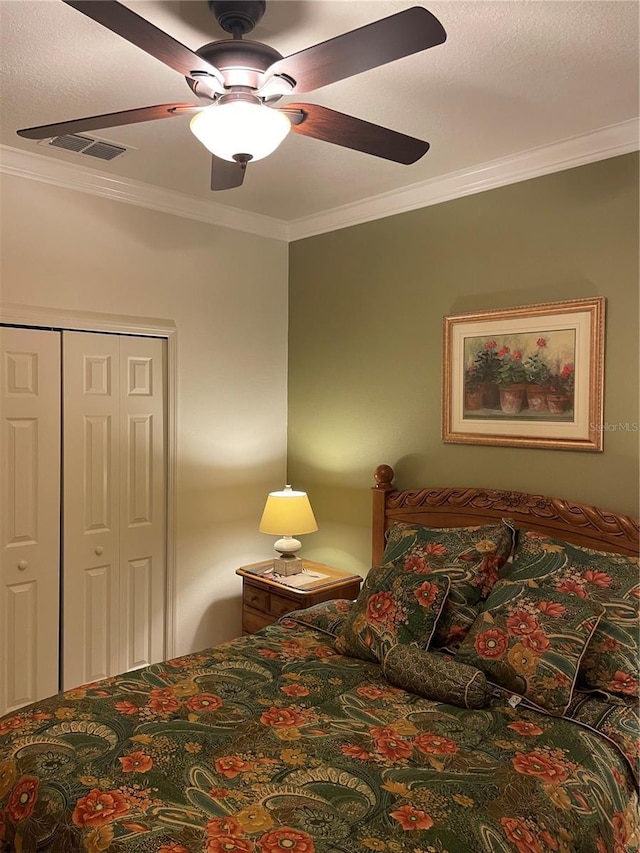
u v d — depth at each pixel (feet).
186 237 11.70
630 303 8.57
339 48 4.74
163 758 5.74
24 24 6.14
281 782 5.39
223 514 12.47
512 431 9.80
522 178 9.62
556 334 9.26
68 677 10.50
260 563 12.76
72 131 6.04
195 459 11.99
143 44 4.81
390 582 8.37
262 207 12.09
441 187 10.53
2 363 9.63
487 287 10.12
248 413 12.83
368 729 6.33
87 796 5.18
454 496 10.25
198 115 5.66
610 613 7.26
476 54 6.70
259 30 6.38
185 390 11.78
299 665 7.95
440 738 6.15
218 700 6.95
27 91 7.55
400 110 8.02
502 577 8.32
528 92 7.54
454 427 10.55
